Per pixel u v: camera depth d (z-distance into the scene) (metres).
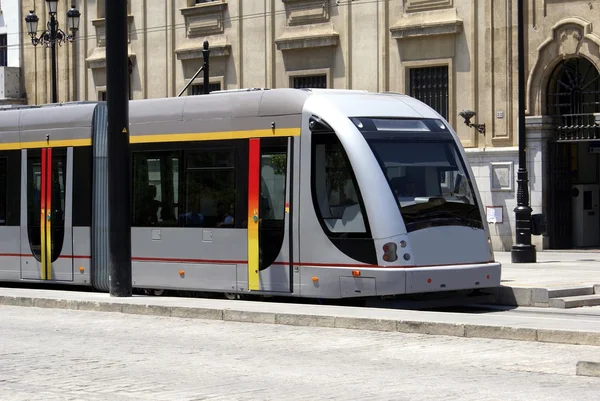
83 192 23.95
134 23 45.19
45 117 24.81
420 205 19.52
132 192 23.06
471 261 19.95
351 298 20.11
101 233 23.62
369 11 38.22
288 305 19.08
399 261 19.03
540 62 34.62
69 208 24.20
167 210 22.38
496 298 21.20
